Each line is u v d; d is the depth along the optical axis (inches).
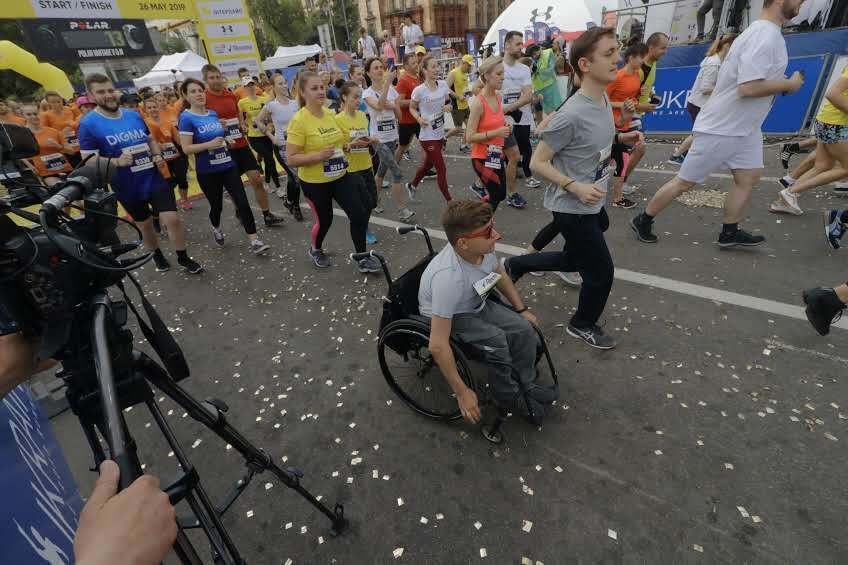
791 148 208.7
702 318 120.3
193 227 246.5
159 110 281.4
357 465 88.7
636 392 98.5
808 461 79.4
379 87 209.2
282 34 1590.8
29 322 32.0
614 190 204.1
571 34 552.1
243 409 107.8
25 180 39.5
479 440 91.1
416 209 236.4
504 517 75.5
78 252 32.3
